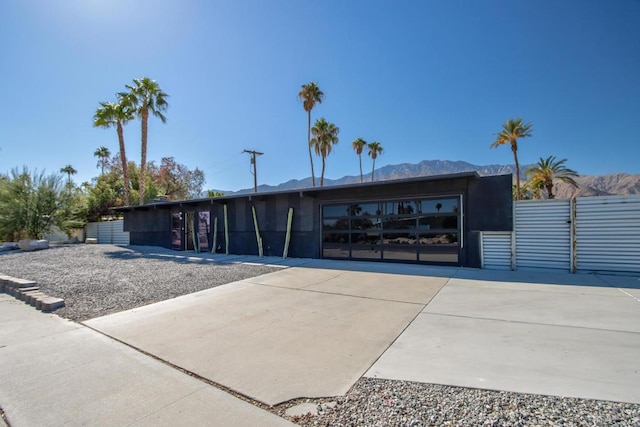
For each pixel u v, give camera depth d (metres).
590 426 2.25
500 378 2.95
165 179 35.62
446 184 9.55
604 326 4.19
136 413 2.63
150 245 18.64
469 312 4.98
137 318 5.14
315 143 33.91
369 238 10.88
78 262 11.35
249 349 3.85
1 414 2.67
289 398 2.79
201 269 9.52
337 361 3.47
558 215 8.34
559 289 6.30
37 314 5.48
